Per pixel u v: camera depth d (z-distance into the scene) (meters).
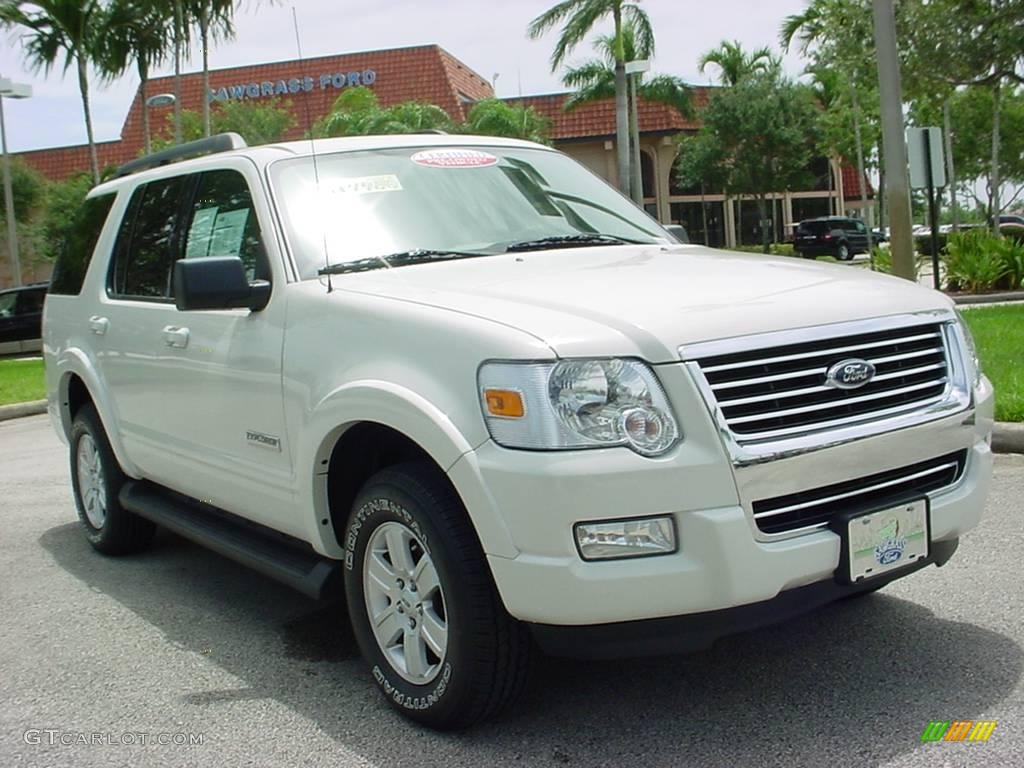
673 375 3.23
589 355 3.24
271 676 4.36
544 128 39.69
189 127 36.06
